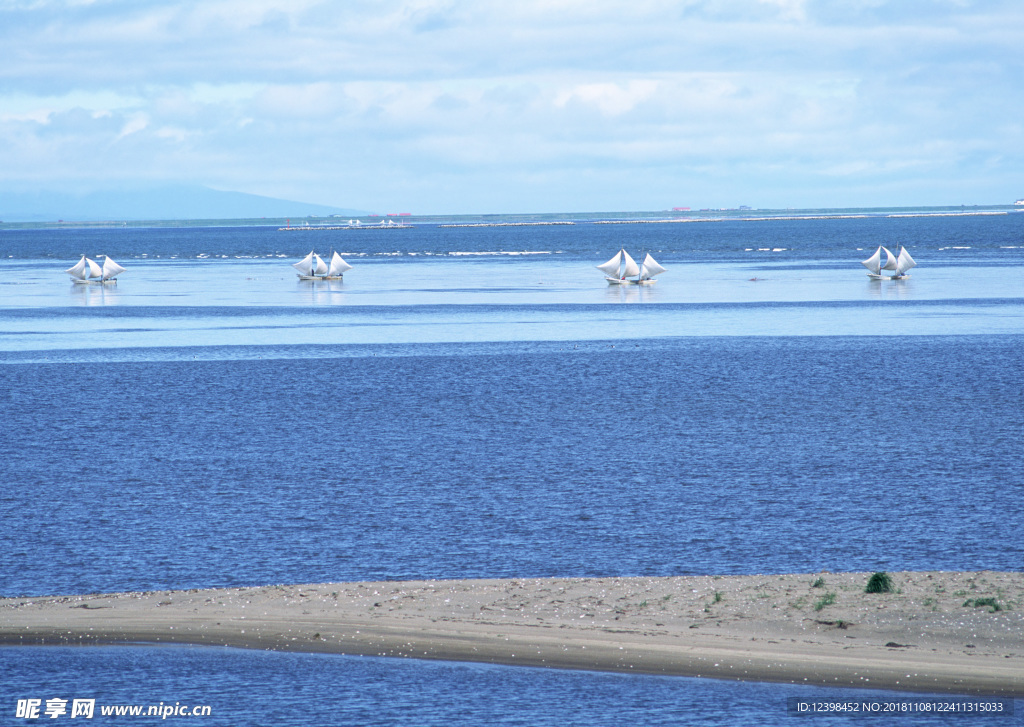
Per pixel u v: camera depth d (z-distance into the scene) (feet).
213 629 185.16
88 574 256.52
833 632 174.70
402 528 296.92
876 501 322.14
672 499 327.06
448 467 378.73
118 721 155.02
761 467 372.38
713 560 263.08
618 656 168.04
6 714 157.17
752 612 185.16
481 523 301.43
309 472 372.79
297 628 184.24
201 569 260.01
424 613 190.19
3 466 387.55
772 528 292.61
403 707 155.74
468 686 161.48
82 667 171.42
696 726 148.77
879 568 253.85
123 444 429.79
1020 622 175.01
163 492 343.67
